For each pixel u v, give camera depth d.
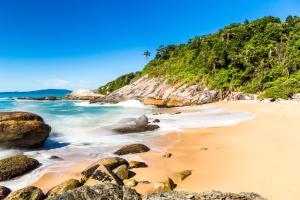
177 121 30.02
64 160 15.95
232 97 65.00
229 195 9.33
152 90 79.06
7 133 17.27
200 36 102.88
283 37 88.44
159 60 106.44
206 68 77.44
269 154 15.40
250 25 97.25
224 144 18.50
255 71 72.94
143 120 27.55
